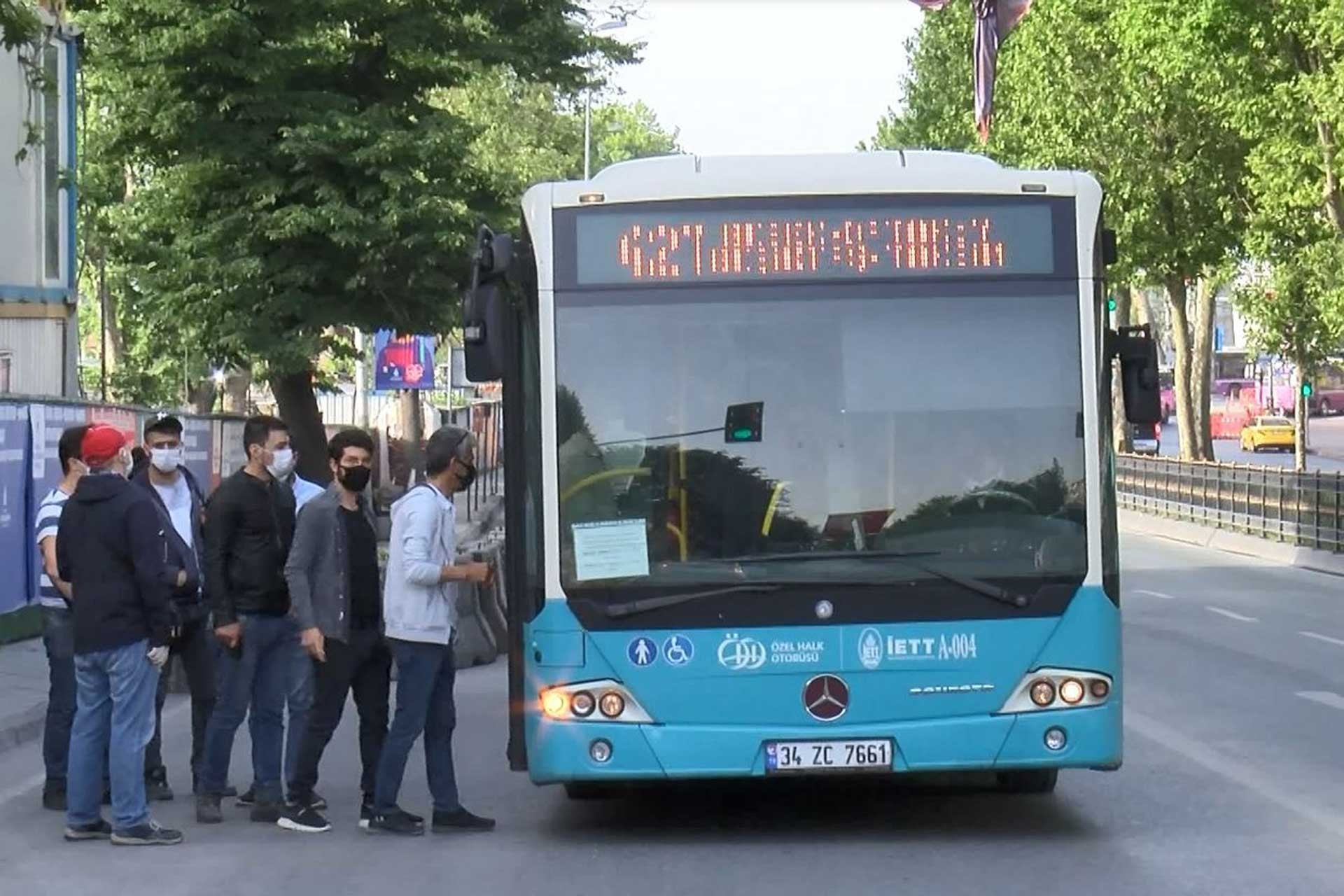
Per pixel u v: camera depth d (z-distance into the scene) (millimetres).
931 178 17656
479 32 46781
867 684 16984
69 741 20234
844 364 17359
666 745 16953
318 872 17047
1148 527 80062
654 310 17453
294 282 44812
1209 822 18734
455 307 45562
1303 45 56000
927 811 19562
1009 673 17047
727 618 17000
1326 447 151125
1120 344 17938
